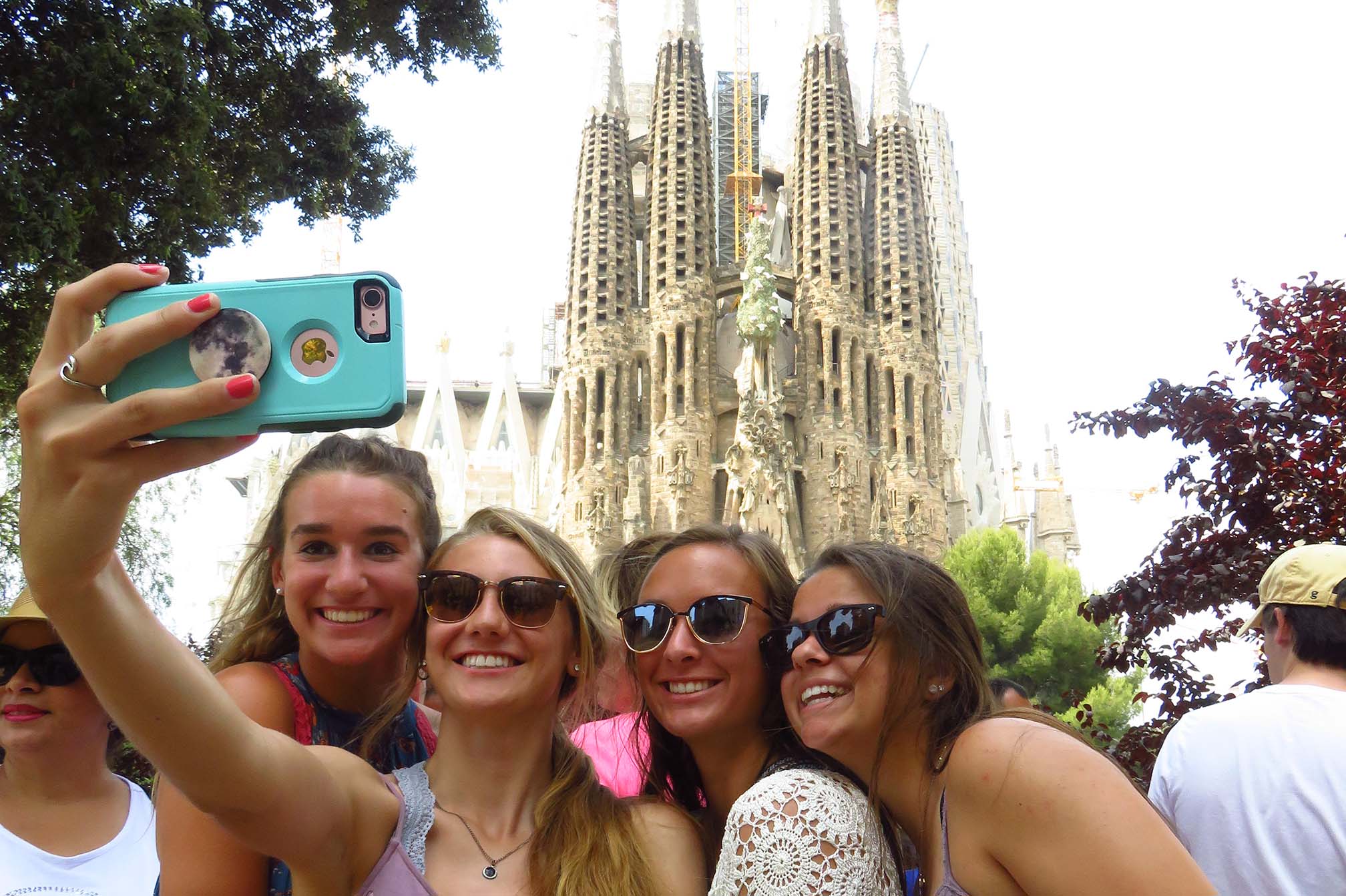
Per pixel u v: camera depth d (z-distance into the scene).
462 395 26.53
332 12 4.38
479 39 4.63
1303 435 2.36
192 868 0.88
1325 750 1.12
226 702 0.71
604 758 1.34
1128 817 0.72
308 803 0.77
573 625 1.00
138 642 0.66
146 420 0.59
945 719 0.88
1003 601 13.98
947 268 30.27
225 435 0.64
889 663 0.90
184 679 0.68
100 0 3.37
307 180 4.55
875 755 0.89
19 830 1.31
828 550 0.97
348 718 1.11
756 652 1.06
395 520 1.07
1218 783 1.15
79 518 0.60
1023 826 0.74
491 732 0.92
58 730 1.33
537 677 0.93
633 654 1.14
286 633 1.17
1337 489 2.24
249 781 0.72
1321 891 1.09
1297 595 1.25
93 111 3.27
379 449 1.12
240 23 4.22
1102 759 0.75
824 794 0.84
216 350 0.63
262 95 4.27
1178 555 2.40
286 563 1.07
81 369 0.60
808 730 0.92
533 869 0.87
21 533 0.61
